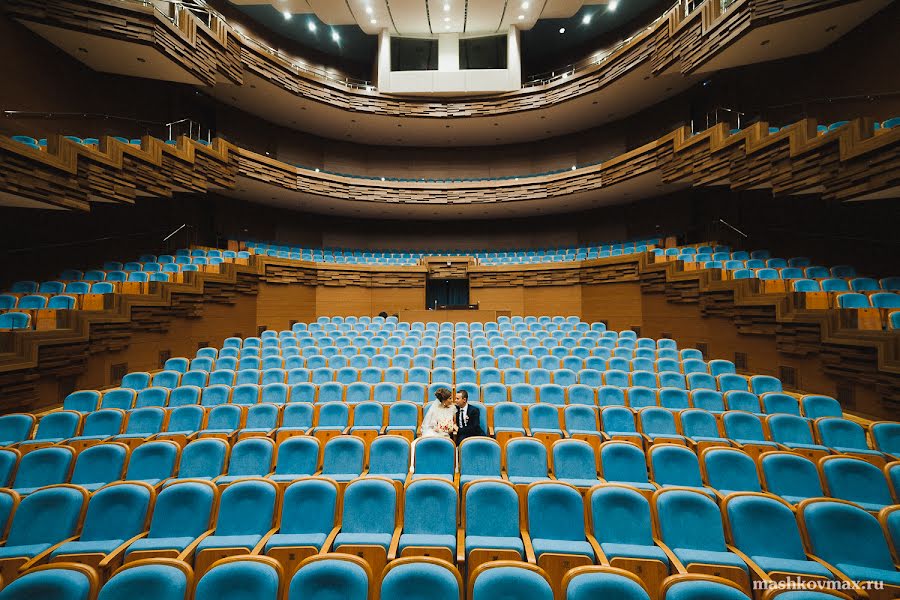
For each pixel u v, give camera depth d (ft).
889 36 18.79
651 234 35.45
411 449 9.99
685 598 4.33
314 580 4.75
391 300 34.78
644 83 30.58
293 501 6.99
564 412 11.72
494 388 13.69
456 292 41.24
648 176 29.50
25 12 19.45
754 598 5.77
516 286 33.58
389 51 35.60
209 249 29.19
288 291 29.91
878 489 7.72
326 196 34.37
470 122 37.11
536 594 4.57
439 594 4.58
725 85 28.45
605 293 29.50
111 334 16.71
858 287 17.24
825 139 15.60
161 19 22.17
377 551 6.20
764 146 18.80
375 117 36.14
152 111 27.71
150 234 27.25
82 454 8.64
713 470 8.42
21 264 20.18
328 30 37.73
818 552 6.26
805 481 8.07
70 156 16.55
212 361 17.22
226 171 27.07
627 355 18.57
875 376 12.70
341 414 12.20
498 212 40.19
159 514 6.79
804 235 22.39
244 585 4.72
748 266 22.33
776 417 10.94
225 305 24.59
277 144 37.68
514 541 6.48
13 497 6.96
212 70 25.79
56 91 22.04
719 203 29.07
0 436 10.55
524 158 42.24
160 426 11.60
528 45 40.19
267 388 13.85
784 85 24.14
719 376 14.57
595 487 7.00
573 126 38.14
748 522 6.51
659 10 34.24
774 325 16.66
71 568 4.85
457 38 36.81
